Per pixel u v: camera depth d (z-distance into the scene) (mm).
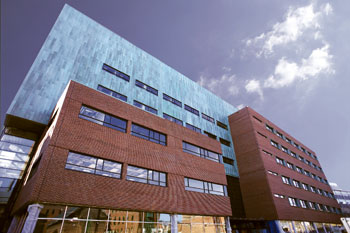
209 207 19734
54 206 11094
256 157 30297
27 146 17688
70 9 22859
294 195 31750
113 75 22531
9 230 14125
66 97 14023
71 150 12773
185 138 21797
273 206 25891
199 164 21594
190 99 31734
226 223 21031
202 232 18109
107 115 16094
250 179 29641
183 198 17828
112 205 13055
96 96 15883
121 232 13070
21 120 16016
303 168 42125
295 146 45312
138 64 26438
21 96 16078
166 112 26094
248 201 28500
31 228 9883
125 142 16047
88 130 14172
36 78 17234
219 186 22641
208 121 32625
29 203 10742
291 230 26703
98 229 12188
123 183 14391
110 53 23812
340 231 39688
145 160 16688
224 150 31781
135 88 23969
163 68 30188
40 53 18375
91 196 12422
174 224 16125
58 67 18750
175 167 18844
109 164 14422
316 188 41875
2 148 16562
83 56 21000
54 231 10609
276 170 31484
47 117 16547
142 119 18484
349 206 55500
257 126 34219
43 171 11172
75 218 11578
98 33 24062
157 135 19297
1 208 15188
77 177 12359
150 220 14914
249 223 25172
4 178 16000
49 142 12109
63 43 20219
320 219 34906
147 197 15250
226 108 39281
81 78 19672
